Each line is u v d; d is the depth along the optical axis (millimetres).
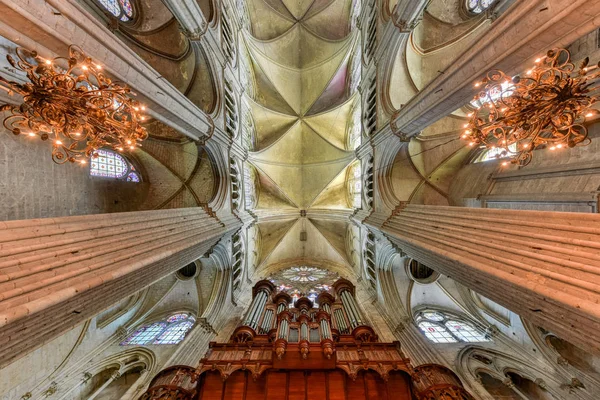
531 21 4051
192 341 9938
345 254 17078
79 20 4156
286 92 16578
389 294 12109
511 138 4734
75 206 8133
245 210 14172
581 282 3318
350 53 14391
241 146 13352
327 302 10633
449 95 6145
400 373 6324
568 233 4113
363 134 12898
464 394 5820
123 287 5066
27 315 3078
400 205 10195
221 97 10984
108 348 10469
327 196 17844
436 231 6914
